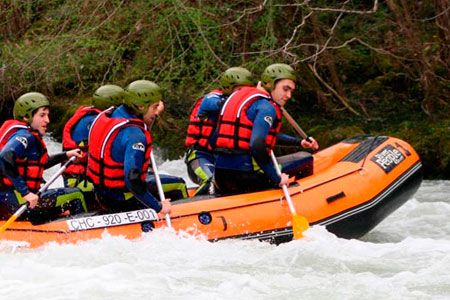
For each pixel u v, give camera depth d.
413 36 25.27
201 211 14.38
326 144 24.19
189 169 16.73
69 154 15.17
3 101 28.42
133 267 12.88
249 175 14.96
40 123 14.16
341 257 13.60
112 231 13.95
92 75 28.06
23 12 28.03
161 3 23.62
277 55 24.72
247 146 14.82
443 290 12.06
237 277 12.47
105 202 14.25
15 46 27.53
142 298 11.65
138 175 13.40
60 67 26.16
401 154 16.14
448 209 18.58
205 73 24.44
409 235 16.89
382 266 13.26
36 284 12.20
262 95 14.77
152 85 13.94
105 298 11.67
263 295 11.84
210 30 24.05
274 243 14.52
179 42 23.81
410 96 26.78
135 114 13.95
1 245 13.66
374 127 24.89
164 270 12.83
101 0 24.56
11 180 13.80
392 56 26.14
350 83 27.67
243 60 24.12
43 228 13.88
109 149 13.88
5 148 13.78
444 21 25.22
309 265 13.23
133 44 25.84
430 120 24.58
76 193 14.96
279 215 14.63
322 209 14.95
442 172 22.62
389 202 15.72
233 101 14.95
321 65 26.83
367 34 28.16
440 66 26.38
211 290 12.00
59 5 26.25
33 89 28.70
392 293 11.88
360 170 15.59
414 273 12.83
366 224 15.48
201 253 13.61
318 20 26.67
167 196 15.42
